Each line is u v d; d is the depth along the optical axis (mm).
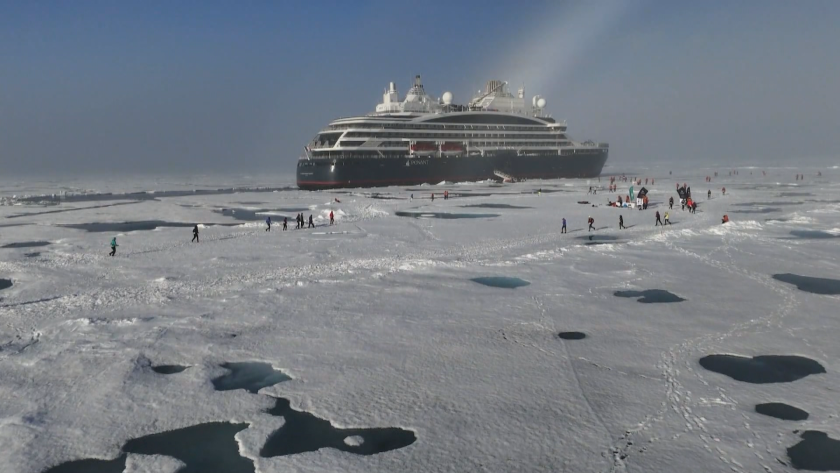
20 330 22953
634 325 23047
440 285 29953
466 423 15109
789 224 52094
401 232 51031
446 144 127688
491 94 146375
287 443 14578
